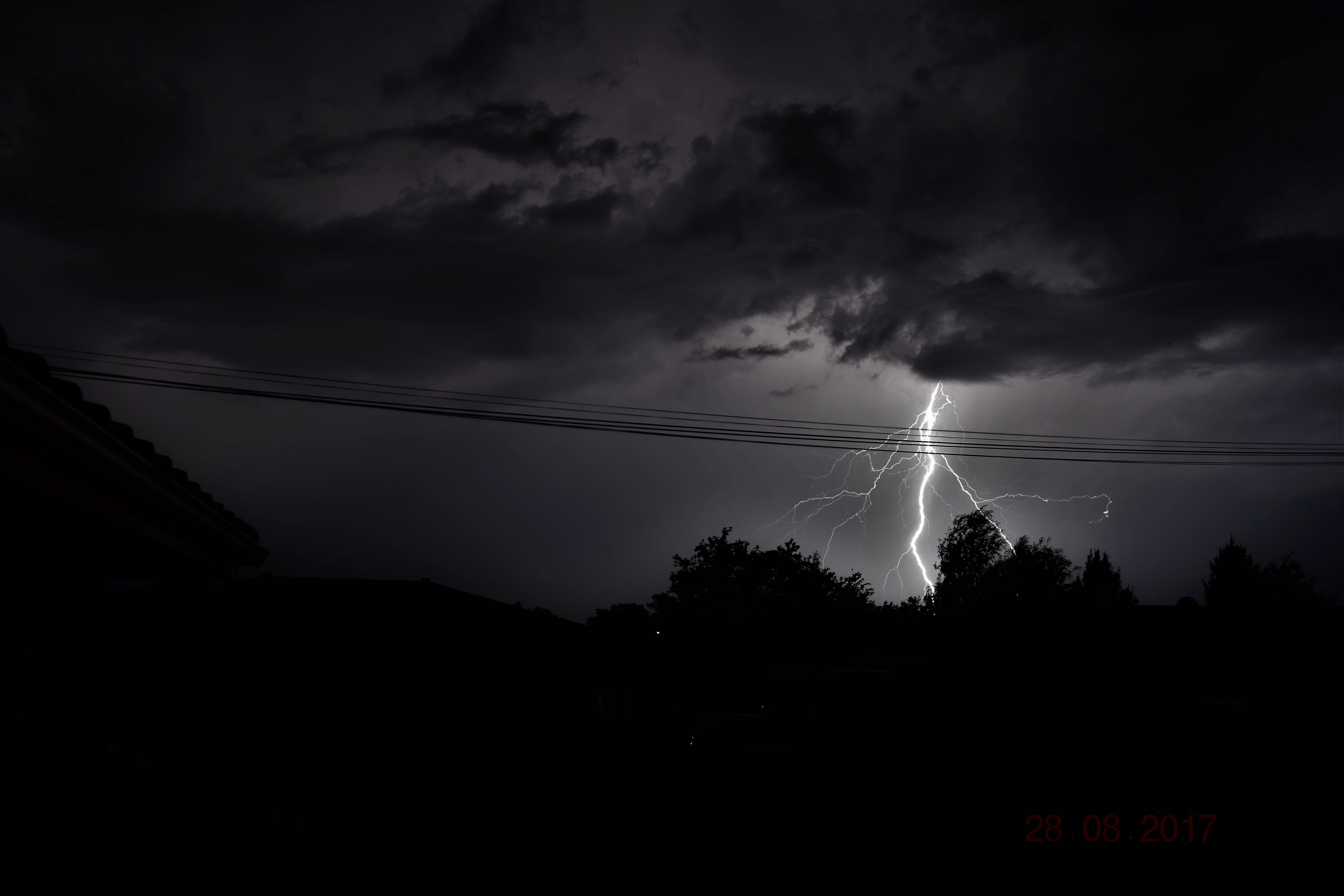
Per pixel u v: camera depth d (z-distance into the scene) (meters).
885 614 40.91
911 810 14.69
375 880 9.52
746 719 19.70
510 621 20.69
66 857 6.70
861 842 12.40
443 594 21.42
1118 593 52.97
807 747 24.17
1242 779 17.77
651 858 10.52
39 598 5.88
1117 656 22.41
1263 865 11.48
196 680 17.16
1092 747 20.98
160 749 13.17
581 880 10.19
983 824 13.76
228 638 17.66
